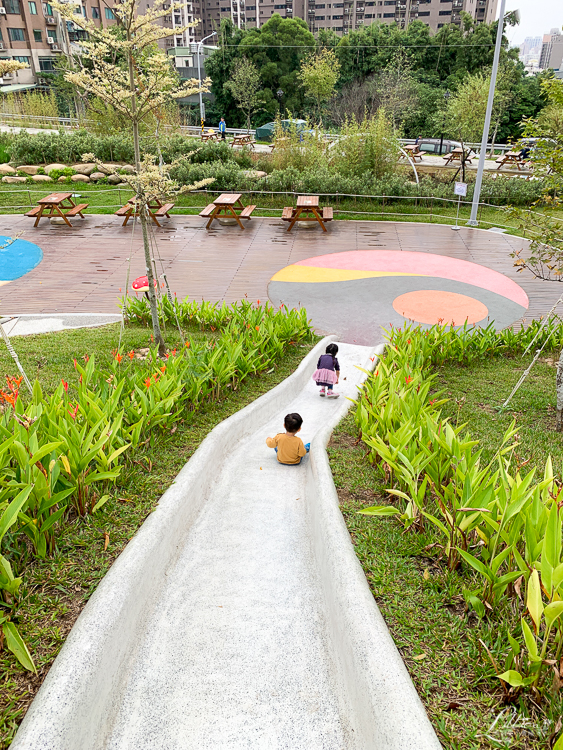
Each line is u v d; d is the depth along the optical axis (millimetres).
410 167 29672
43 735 2086
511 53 50312
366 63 52688
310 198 20125
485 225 20375
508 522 3000
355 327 11828
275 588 3584
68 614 2871
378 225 20547
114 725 2553
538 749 2199
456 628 2879
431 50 52188
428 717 2320
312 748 2451
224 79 54312
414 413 5102
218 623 3225
